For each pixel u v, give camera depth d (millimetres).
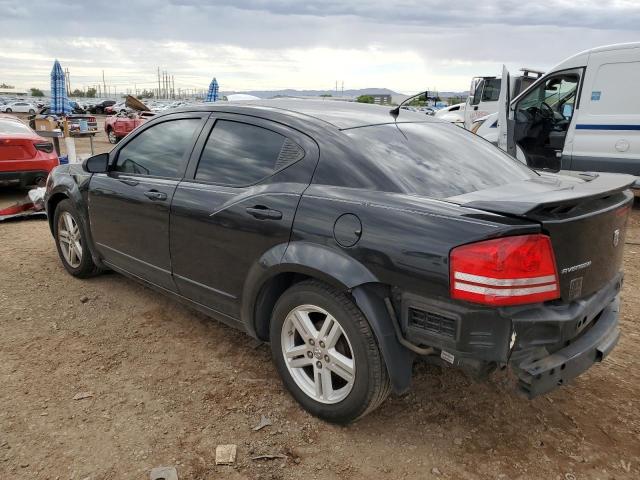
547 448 2729
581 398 3174
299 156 2979
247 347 3693
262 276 2916
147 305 4336
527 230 2197
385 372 2561
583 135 8617
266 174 3074
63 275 4973
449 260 2256
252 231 2963
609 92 8297
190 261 3430
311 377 2969
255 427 2824
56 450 2611
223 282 3229
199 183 3406
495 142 10180
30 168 8023
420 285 2346
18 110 52812
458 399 3121
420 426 2873
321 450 2670
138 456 2592
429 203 2457
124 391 3129
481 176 3000
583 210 2436
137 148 4020
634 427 2910
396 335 2512
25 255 5566
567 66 8750
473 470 2559
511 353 2254
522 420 2949
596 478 2529
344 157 2820
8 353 3518
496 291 2184
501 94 8867
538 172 3449
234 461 2574
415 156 2963
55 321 4020
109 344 3691
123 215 3943
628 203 2809
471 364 2316
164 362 3473
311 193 2791
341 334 2691
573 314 2365
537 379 2309
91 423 2822
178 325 4004
